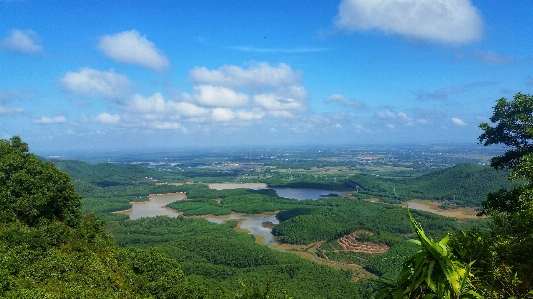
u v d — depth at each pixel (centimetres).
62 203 4647
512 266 1023
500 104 2703
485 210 2497
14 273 3181
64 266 3544
